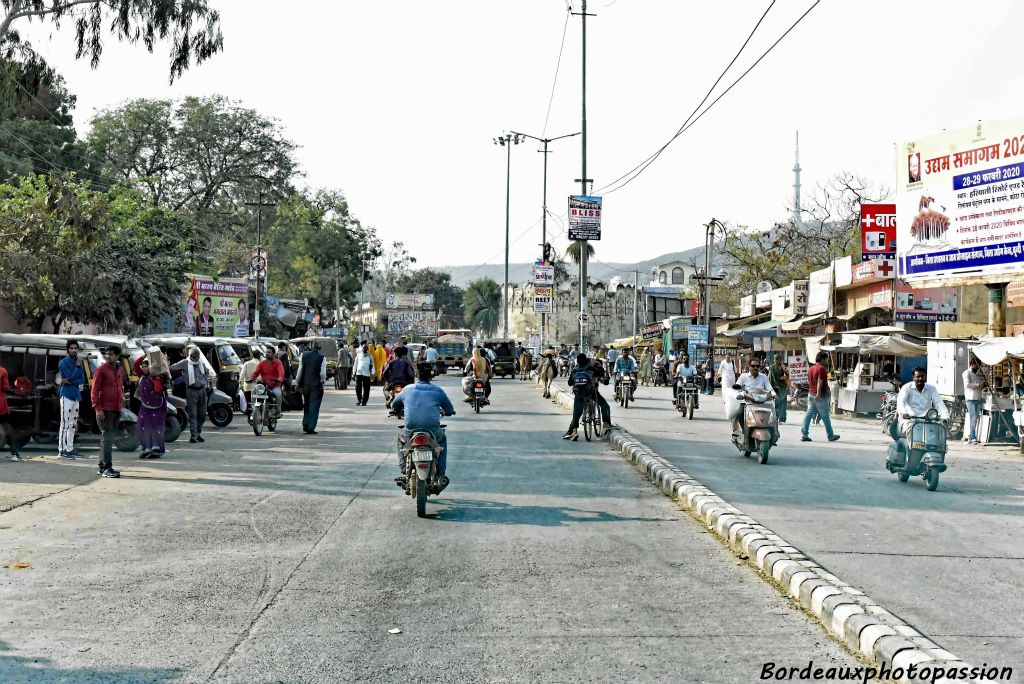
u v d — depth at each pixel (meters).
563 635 6.19
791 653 5.85
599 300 104.31
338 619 6.53
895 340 25.77
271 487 12.70
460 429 21.98
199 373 18.70
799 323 33.41
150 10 22.86
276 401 20.97
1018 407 18.86
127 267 36.03
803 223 57.09
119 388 13.81
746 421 15.95
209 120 69.00
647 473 14.17
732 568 8.18
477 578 7.73
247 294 52.38
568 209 40.75
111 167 63.38
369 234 84.06
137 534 9.50
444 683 5.27
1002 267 21.08
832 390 29.28
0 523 10.05
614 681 5.32
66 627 6.33
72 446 15.91
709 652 5.86
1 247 25.78
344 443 18.61
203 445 18.16
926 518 10.57
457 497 11.99
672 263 114.44
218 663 5.59
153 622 6.45
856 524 10.12
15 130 47.53
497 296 123.06
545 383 37.16
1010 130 20.88
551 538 9.41
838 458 16.55
